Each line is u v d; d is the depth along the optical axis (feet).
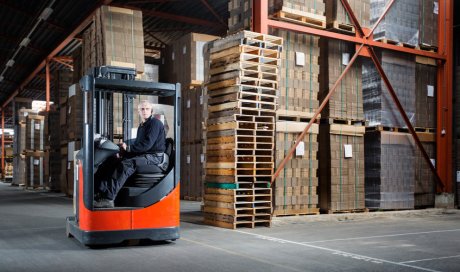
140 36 38.04
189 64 43.96
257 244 19.45
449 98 36.06
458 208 37.19
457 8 39.17
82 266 15.12
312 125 28.30
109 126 22.25
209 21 61.46
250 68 25.46
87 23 55.93
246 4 28.02
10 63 80.79
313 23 28.89
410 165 32.50
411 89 33.45
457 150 37.81
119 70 21.74
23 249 18.17
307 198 27.89
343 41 30.12
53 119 59.98
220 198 25.04
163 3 56.80
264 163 25.05
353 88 30.55
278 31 27.40
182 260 16.10
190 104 44.32
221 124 25.40
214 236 21.59
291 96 27.68
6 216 30.27
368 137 31.73
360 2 30.63
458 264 15.75
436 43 35.47
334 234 22.50
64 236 21.56
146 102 19.61
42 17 56.75
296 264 15.55
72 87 47.57
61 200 45.19
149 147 19.16
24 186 77.10
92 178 17.99
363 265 15.48
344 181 29.48
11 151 136.46
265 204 25.30
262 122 25.12
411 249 18.51
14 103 105.81
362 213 29.63
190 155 44.37
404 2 33.06
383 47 31.45
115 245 19.04
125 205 18.95
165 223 19.04
